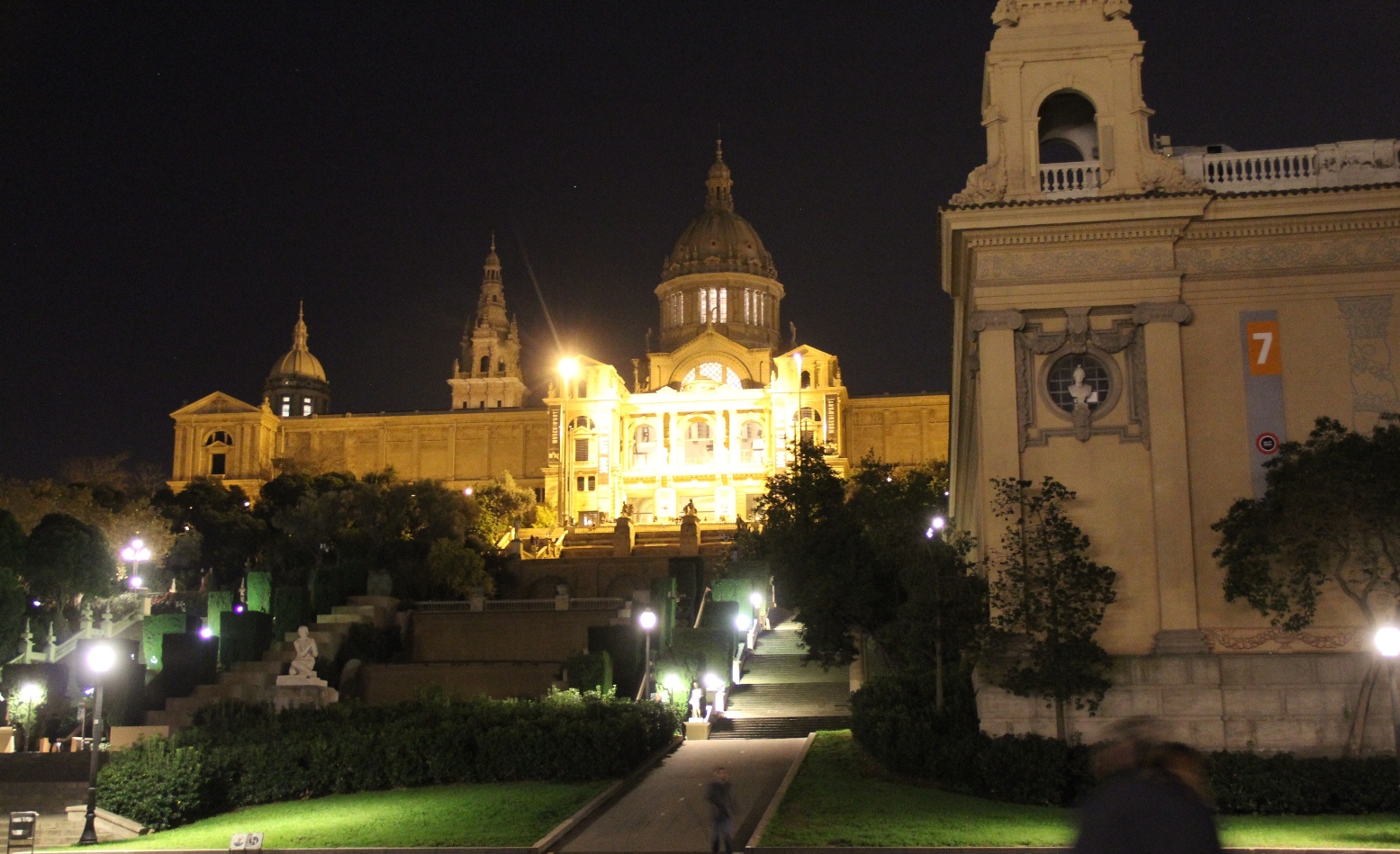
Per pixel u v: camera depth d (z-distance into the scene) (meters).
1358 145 37.34
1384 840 27.48
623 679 54.84
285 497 109.56
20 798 41.25
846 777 36.44
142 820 36.53
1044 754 32.53
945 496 70.19
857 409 135.62
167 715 55.72
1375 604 34.22
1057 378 36.62
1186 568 34.84
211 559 96.44
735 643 60.97
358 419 148.88
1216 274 36.50
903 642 40.25
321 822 34.94
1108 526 35.47
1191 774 9.91
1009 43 38.59
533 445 146.50
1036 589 34.34
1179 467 35.34
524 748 39.56
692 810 34.66
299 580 80.06
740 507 125.12
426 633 67.44
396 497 87.81
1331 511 31.34
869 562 44.59
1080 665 33.09
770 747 45.06
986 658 34.88
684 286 152.62
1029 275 36.78
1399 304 35.91
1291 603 34.09
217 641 61.41
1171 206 36.12
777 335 155.00
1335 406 35.62
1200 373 36.19
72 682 58.09
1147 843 9.29
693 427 130.50
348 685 61.00
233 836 30.58
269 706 46.41
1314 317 36.12
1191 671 34.19
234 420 144.62
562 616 66.12
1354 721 33.38
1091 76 38.12
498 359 188.62
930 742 34.97
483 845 30.81
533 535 106.81
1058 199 37.03
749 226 158.75
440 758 39.88
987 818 30.48
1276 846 27.00
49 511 85.94
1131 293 36.34
